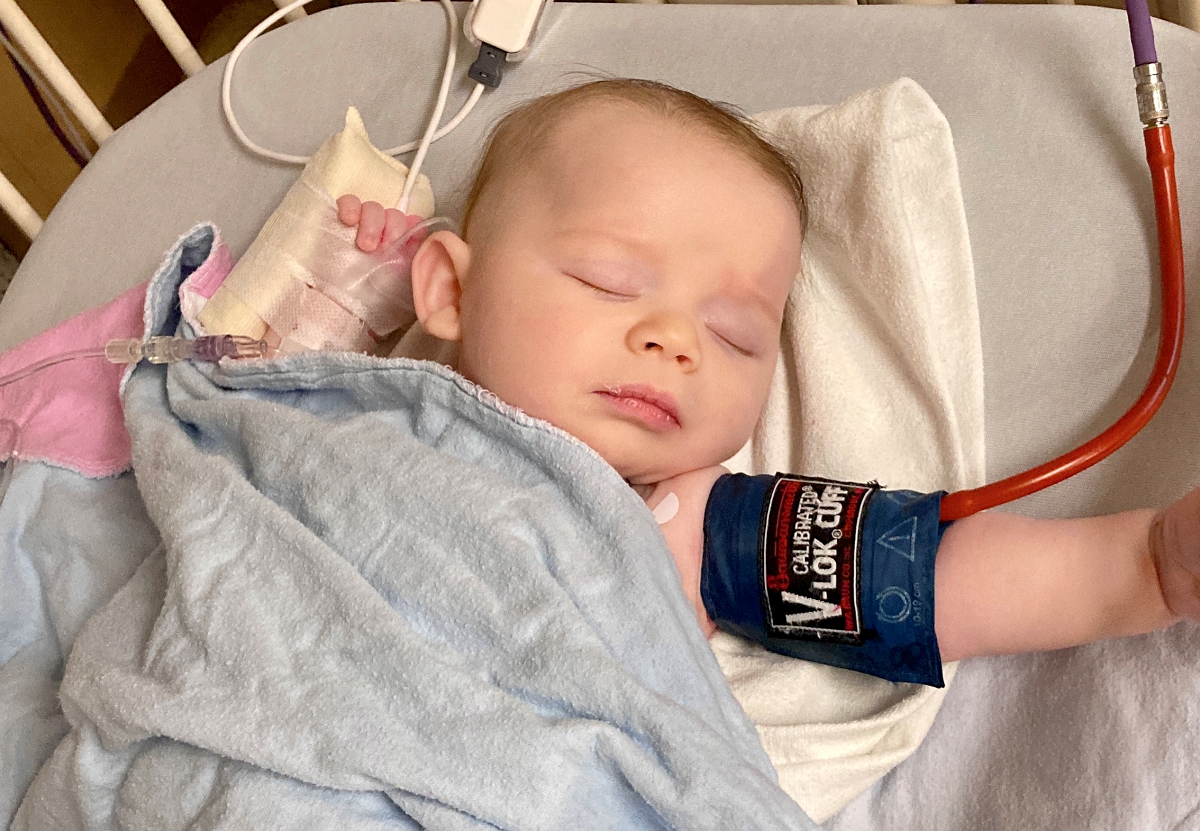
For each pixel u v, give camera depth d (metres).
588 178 0.80
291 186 1.08
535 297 0.77
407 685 0.60
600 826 0.58
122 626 0.72
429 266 0.87
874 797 0.81
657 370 0.74
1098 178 0.85
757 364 0.80
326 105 1.11
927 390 0.85
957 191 0.87
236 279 0.93
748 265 0.79
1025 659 0.79
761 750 0.64
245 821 0.59
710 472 0.80
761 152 0.84
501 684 0.62
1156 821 0.68
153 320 0.91
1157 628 0.69
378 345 1.02
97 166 1.11
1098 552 0.69
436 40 1.10
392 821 0.59
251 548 0.68
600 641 0.62
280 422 0.74
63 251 1.09
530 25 1.05
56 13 1.37
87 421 0.93
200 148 1.11
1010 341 0.86
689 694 0.63
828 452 0.88
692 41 1.02
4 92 1.40
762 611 0.73
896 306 0.86
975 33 0.93
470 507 0.66
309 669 0.62
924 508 0.69
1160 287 0.81
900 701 0.78
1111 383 0.82
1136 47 0.77
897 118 0.86
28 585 0.88
